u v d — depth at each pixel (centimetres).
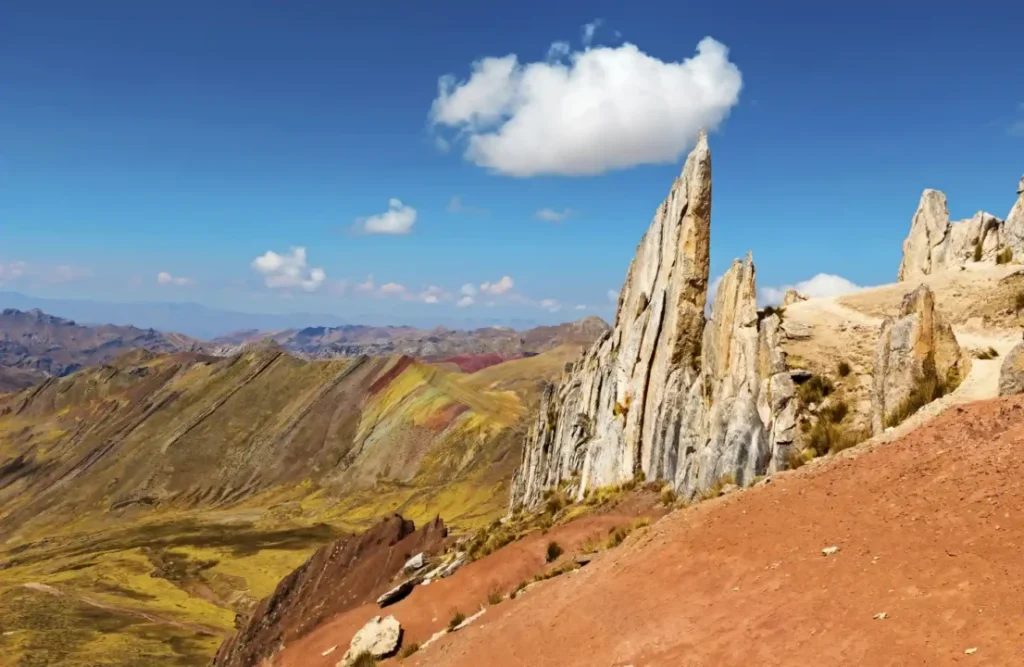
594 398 6203
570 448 6312
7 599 14575
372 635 3794
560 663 2161
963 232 7031
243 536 19338
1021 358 2420
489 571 4056
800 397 3469
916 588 1512
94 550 19400
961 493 1812
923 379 2911
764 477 3008
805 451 3098
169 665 10662
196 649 11569
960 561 1522
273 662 4809
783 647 1562
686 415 4128
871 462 2325
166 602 14312
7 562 19638
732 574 2080
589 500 4828
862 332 3841
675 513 2997
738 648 1658
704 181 4712
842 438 2984
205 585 15238
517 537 4622
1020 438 1912
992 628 1273
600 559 3033
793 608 1702
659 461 4462
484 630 2952
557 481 6738
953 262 7019
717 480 3472
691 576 2219
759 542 2173
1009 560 1437
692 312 4641
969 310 4438
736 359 3788
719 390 3872
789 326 4072
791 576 1859
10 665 10625
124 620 13162
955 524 1684
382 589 5750
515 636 2620
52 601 14312
